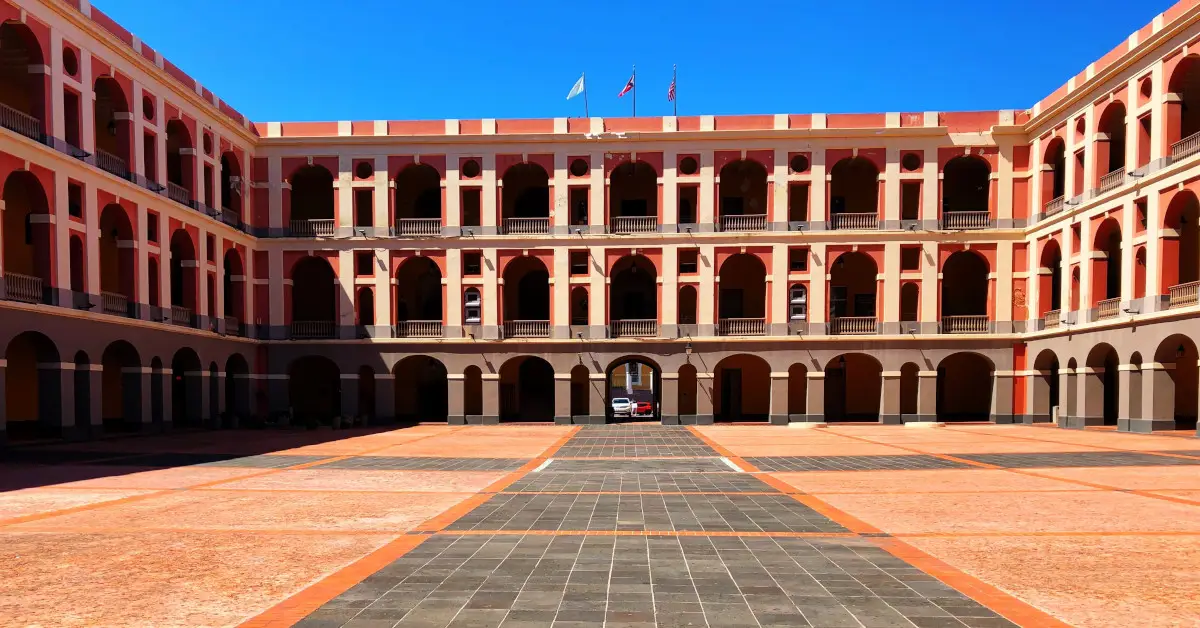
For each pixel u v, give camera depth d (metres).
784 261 34.41
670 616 6.20
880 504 11.83
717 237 34.66
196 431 29.61
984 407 37.44
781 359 34.38
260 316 35.19
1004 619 6.14
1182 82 25.94
